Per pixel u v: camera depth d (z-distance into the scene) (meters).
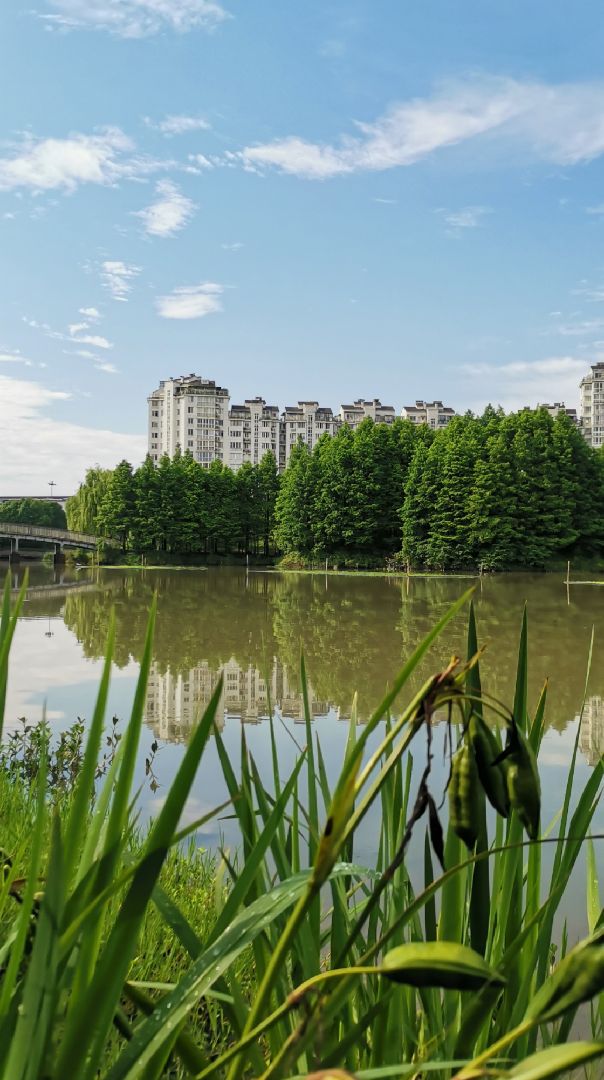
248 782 1.29
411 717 0.80
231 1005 1.17
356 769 0.74
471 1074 0.60
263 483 77.94
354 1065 1.25
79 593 34.81
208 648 16.66
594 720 9.26
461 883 1.24
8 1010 0.70
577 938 3.39
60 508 125.31
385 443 67.31
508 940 1.32
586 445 63.62
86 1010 0.66
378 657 15.33
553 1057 0.56
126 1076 0.77
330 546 67.25
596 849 4.52
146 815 5.23
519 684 1.24
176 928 1.03
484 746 0.81
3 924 1.19
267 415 129.25
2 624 0.84
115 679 12.25
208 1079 0.86
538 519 59.88
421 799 0.80
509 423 62.28
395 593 36.47
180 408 127.31
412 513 61.59
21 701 10.09
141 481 72.56
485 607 28.27
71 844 0.73
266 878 1.32
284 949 0.75
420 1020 1.55
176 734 8.27
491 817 4.48
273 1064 0.72
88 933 0.73
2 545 85.75
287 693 11.25
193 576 53.25
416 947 0.61
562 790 6.27
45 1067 0.62
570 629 20.77
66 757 5.56
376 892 0.84
